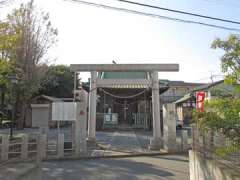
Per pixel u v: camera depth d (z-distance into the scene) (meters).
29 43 27.98
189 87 56.59
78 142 16.36
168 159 15.38
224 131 5.93
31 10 28.53
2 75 14.12
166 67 19.06
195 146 9.63
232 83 5.64
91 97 19.67
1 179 7.75
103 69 19.45
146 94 33.09
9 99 31.42
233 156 6.61
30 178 9.07
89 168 12.95
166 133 17.77
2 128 33.31
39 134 15.52
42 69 30.09
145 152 17.11
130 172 12.02
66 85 46.94
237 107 5.53
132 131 32.06
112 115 34.34
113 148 18.67
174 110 17.80
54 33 31.03
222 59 5.76
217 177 7.15
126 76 31.20
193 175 9.70
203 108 6.46
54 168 12.98
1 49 11.29
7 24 11.00
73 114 16.92
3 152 13.09
